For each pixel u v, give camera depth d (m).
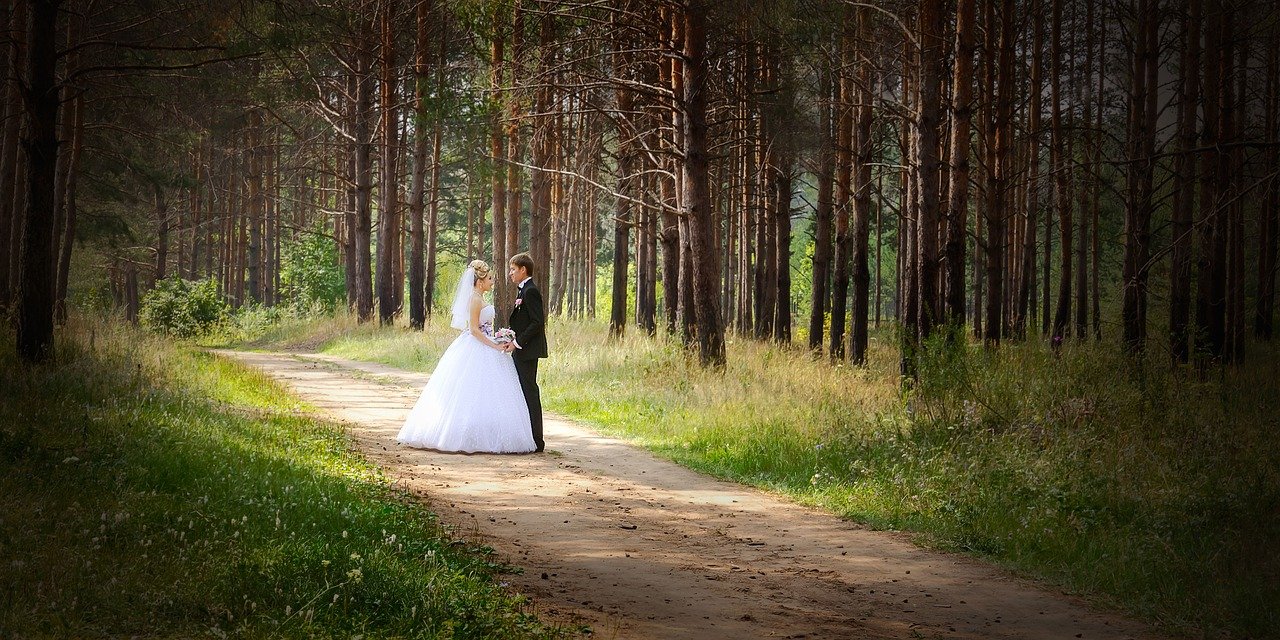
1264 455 10.25
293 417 13.32
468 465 11.32
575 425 15.47
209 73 27.17
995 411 12.33
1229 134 19.88
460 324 12.38
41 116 13.10
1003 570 7.46
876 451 11.47
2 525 5.98
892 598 6.57
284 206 57.94
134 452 8.38
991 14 21.84
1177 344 15.56
